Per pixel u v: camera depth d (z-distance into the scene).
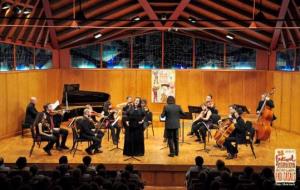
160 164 10.07
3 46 12.95
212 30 15.77
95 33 15.54
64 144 11.55
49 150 10.90
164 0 13.37
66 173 7.11
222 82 16.62
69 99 13.80
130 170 7.75
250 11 12.98
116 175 7.61
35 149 11.61
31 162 10.09
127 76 16.77
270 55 16.20
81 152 11.27
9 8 11.60
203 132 11.50
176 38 16.81
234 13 13.46
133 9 14.33
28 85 14.27
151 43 16.81
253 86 16.48
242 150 11.66
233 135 10.82
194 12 14.48
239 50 16.67
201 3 13.67
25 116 13.66
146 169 10.09
